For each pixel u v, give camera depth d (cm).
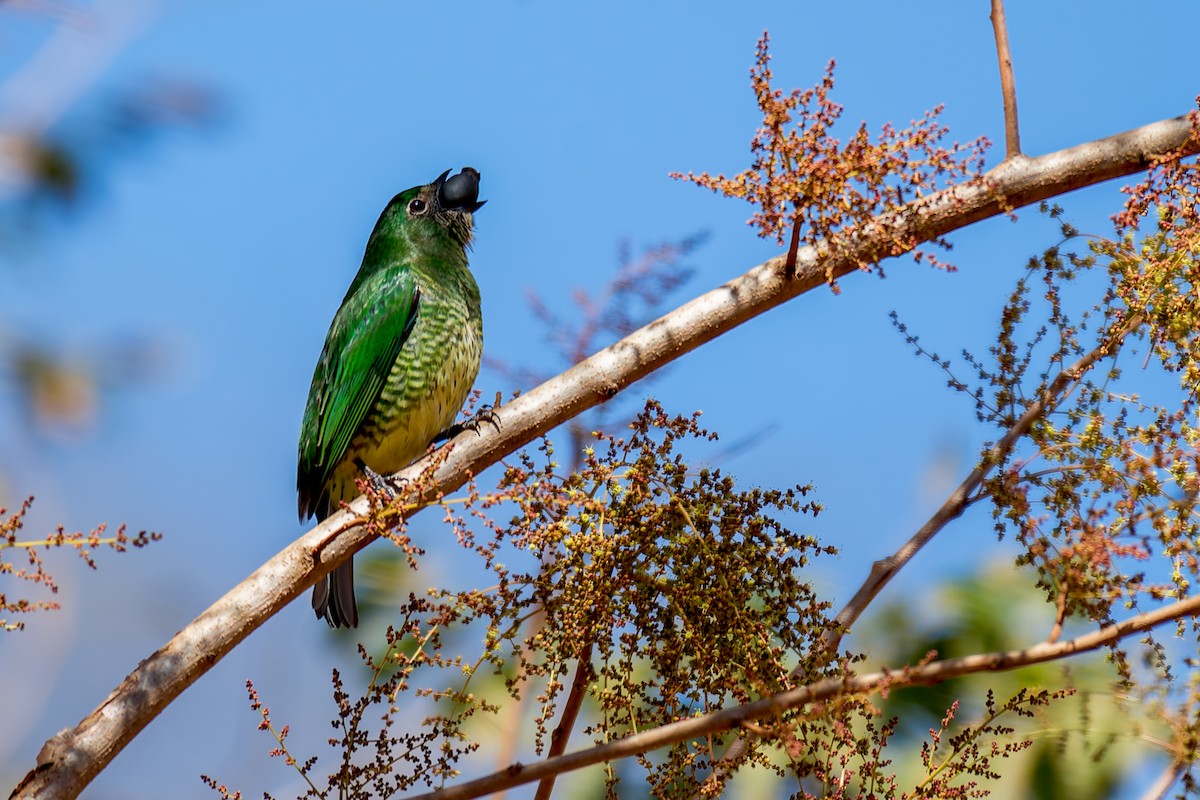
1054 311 715
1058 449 670
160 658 750
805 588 682
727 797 881
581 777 959
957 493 762
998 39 850
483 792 608
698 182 735
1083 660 889
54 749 715
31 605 616
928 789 657
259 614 769
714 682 667
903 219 786
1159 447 637
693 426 709
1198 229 705
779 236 735
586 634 677
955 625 933
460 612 698
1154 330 697
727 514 690
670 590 677
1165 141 802
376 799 670
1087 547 610
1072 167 802
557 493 696
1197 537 622
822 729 652
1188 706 631
